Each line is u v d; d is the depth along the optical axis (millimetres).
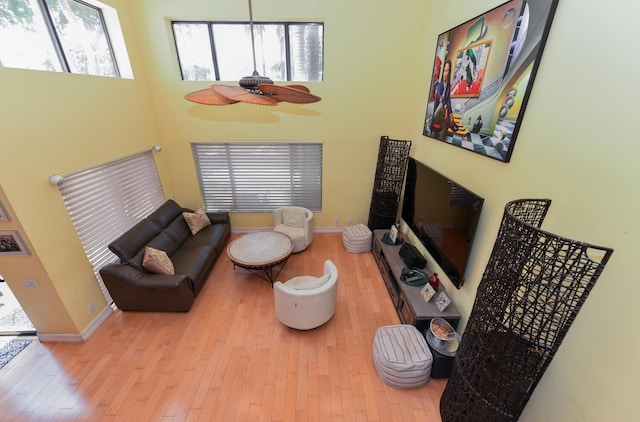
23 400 2250
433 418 2123
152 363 2559
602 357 1288
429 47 3363
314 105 4137
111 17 3318
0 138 2107
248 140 4320
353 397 2270
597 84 1317
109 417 2127
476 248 2369
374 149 4438
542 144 1659
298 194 4809
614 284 1250
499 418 1585
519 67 1804
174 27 3814
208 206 4855
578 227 1438
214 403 2225
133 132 3641
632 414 1164
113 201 3328
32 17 2449
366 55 3863
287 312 2738
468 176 2490
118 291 3012
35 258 2400
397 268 3271
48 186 2484
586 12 1366
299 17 3639
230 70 4047
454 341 2414
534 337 1381
